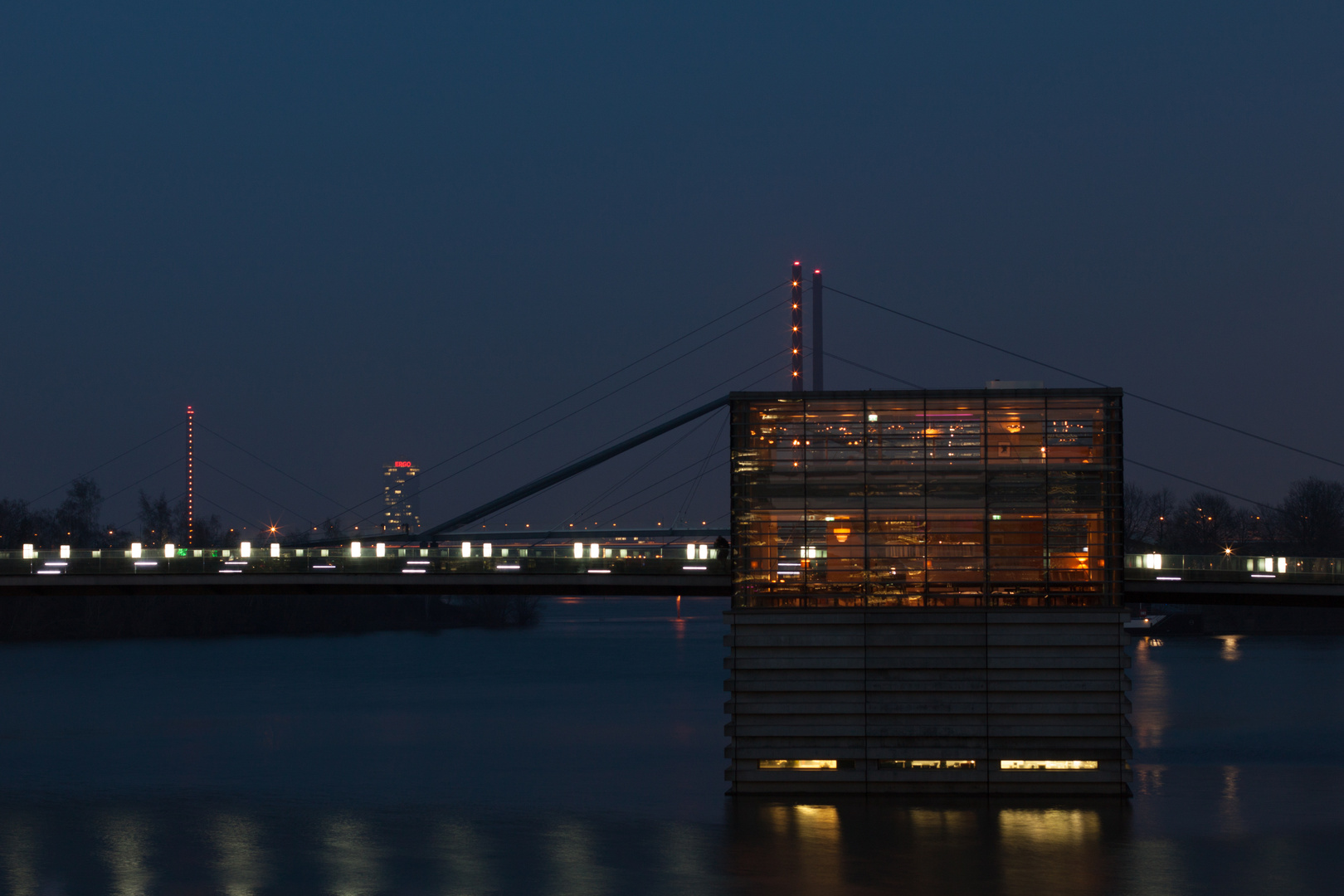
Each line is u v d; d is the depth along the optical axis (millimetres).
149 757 103125
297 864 66188
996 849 66062
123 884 63000
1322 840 68562
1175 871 62375
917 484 77562
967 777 75875
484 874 63781
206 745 109688
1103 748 75000
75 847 70500
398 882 62625
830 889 59875
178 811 80188
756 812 74312
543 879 62562
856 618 76375
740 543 78188
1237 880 61000
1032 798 75312
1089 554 76688
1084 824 71062
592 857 66688
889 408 78125
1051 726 75250
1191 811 75188
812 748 76375
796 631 76625
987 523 77062
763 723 76688
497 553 100125
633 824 74438
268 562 102062
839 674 76375
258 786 88750
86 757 103188
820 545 77812
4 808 81312
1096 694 75188
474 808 80125
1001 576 76812
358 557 101062
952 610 75938
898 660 76125
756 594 78000
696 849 67688
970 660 75750
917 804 74938
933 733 75625
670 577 96938
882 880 61062
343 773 94000
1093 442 77188
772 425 78625
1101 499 76938
